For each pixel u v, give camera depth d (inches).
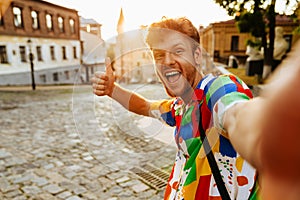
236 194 35.5
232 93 27.7
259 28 472.7
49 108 367.9
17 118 301.9
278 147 9.0
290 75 9.0
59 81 1082.7
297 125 8.6
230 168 35.1
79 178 142.3
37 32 986.7
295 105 8.6
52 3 1040.2
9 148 193.0
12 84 884.0
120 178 137.9
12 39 885.8
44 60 1021.8
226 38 1021.2
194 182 37.1
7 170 153.9
